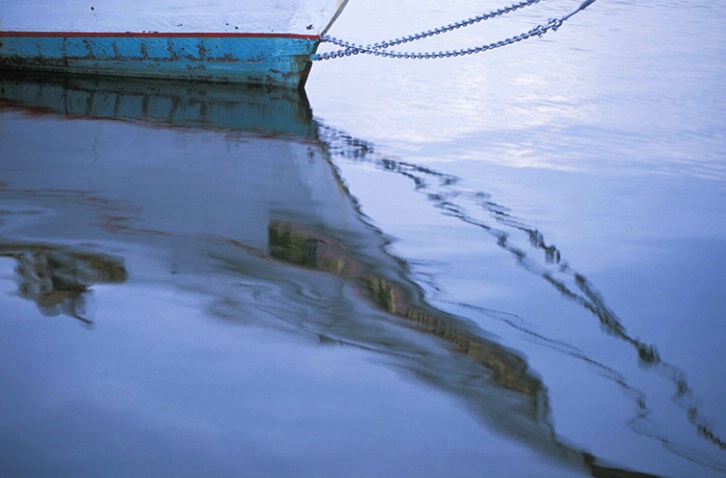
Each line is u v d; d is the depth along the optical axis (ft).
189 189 19.54
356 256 15.99
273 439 10.00
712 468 10.02
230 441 9.89
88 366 11.37
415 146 23.90
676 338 13.21
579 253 16.49
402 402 10.93
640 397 11.46
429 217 18.26
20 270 14.55
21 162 21.17
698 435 10.65
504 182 20.75
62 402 10.50
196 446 9.77
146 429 10.04
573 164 22.21
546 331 13.24
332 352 12.15
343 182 20.57
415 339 12.67
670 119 26.66
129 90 30.73
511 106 28.32
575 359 12.39
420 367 11.80
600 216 18.52
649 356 12.62
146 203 18.44
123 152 22.50
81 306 13.17
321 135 24.99
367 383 11.34
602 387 11.67
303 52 30.12
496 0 50.57
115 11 31.14
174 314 13.09
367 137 24.84
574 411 11.06
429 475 9.53
